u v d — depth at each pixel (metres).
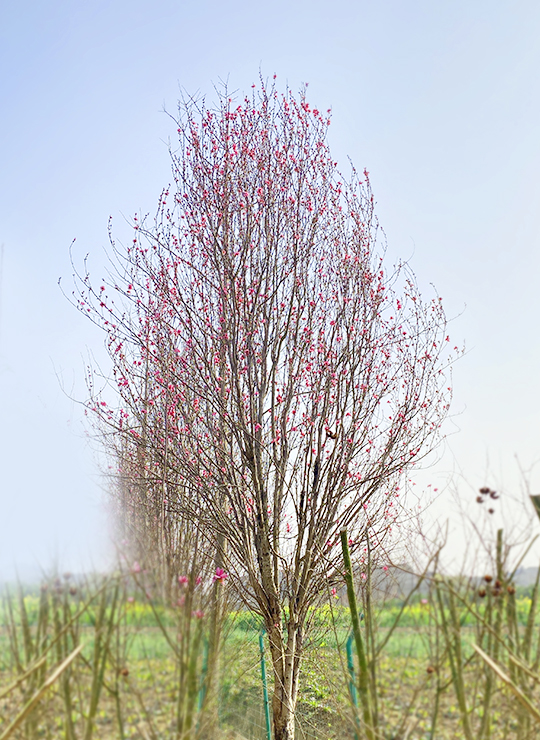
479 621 3.66
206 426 7.32
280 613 6.96
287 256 7.55
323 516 7.14
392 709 3.86
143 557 3.93
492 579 3.66
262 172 7.71
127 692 3.42
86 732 3.30
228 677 5.23
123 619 3.50
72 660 3.31
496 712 3.55
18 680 3.27
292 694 6.71
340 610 5.76
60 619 3.40
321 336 7.46
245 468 7.27
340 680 5.00
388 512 6.87
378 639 4.02
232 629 5.70
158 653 3.57
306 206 7.74
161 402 7.36
